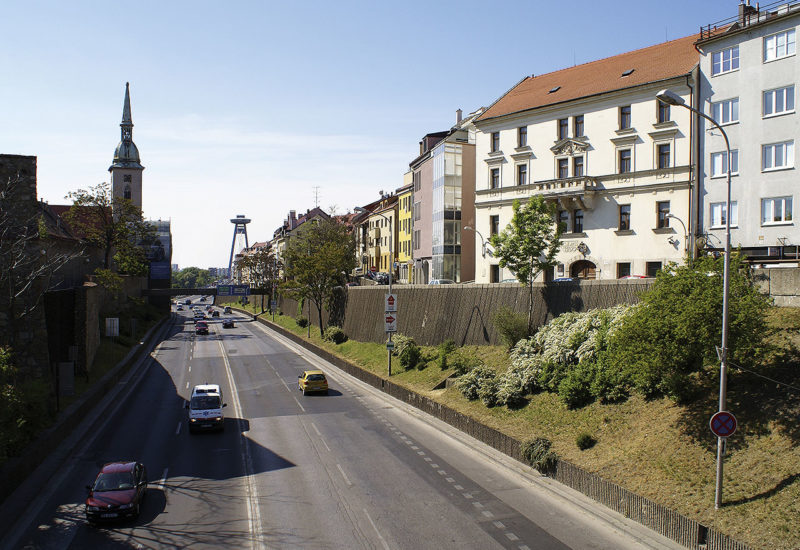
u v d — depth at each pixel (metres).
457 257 60.91
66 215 64.38
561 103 46.53
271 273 117.88
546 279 47.56
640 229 41.94
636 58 46.88
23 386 28.80
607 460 20.20
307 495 20.16
